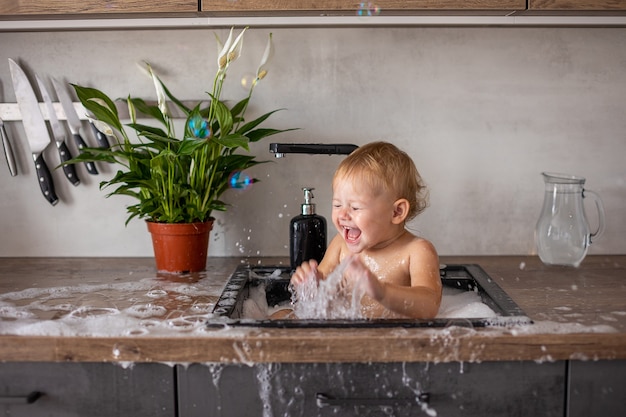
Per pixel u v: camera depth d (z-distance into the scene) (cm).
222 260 180
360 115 182
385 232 140
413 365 116
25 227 185
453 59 180
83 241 186
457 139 183
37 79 178
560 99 181
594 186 184
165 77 180
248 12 150
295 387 117
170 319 125
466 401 117
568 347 114
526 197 185
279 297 157
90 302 138
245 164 169
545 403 117
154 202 165
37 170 180
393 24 159
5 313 130
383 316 136
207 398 117
